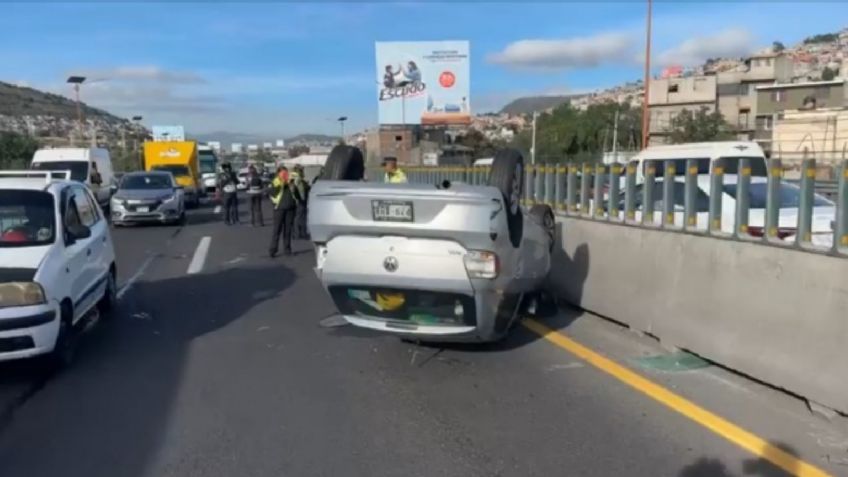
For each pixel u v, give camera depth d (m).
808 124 59.28
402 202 6.00
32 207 7.50
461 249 6.04
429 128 73.75
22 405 5.76
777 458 4.59
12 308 6.26
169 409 5.64
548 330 7.95
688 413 5.36
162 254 15.63
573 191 10.23
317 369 6.68
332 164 7.41
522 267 6.59
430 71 64.75
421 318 6.45
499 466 4.54
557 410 5.50
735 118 88.38
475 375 6.42
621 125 75.06
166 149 34.09
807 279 5.50
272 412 5.55
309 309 9.46
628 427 5.13
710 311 6.53
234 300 10.19
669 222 7.48
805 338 5.48
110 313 9.26
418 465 4.57
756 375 5.94
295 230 18.84
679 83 90.06
